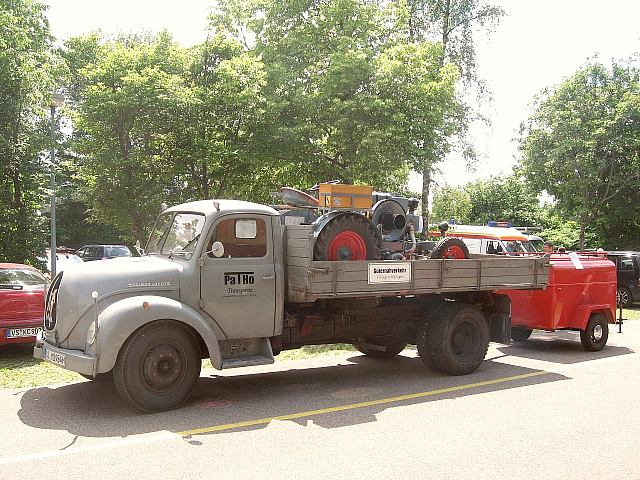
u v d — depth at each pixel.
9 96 14.23
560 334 10.52
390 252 8.28
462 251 8.60
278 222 7.12
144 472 4.54
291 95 18.81
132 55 18.47
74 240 37.69
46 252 15.82
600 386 7.62
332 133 19.41
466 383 7.77
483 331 8.52
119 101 16.89
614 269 10.84
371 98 17.94
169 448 5.09
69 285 6.36
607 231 31.59
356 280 7.10
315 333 7.86
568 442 5.32
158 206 17.92
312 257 6.79
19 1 15.39
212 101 17.62
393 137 17.83
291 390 7.30
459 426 5.81
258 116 17.83
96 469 4.59
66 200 34.94
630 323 14.45
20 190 15.12
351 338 8.30
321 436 5.46
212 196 19.61
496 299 8.96
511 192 50.00
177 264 6.61
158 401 6.17
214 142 17.28
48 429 5.59
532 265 9.04
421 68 18.64
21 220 15.06
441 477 4.48
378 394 7.13
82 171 19.30
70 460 4.78
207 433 5.52
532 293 10.38
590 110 28.06
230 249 6.79
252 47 21.00
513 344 11.28
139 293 6.29
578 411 6.38
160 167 18.45
